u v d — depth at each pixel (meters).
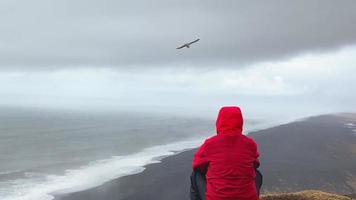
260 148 106.75
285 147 110.25
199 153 7.88
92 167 79.19
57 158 93.00
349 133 147.75
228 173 7.41
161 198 55.62
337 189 68.12
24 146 115.00
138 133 153.75
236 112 7.91
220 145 7.67
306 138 129.38
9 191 58.59
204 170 7.82
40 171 76.06
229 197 7.32
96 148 110.81
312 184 69.69
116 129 170.38
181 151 100.44
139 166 78.69
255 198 7.53
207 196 7.51
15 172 74.81
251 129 154.12
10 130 156.00
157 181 65.00
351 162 92.56
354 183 72.88
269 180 70.00
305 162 89.38
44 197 55.09
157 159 87.56
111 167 78.44
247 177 7.49
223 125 7.85
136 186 61.94
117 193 57.78
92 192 58.22
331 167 85.25
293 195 16.59
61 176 70.44
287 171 78.06
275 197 16.17
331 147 113.62
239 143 7.67
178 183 63.84
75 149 109.19
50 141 127.31
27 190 59.31
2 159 91.12
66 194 56.84
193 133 155.75
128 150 105.12
